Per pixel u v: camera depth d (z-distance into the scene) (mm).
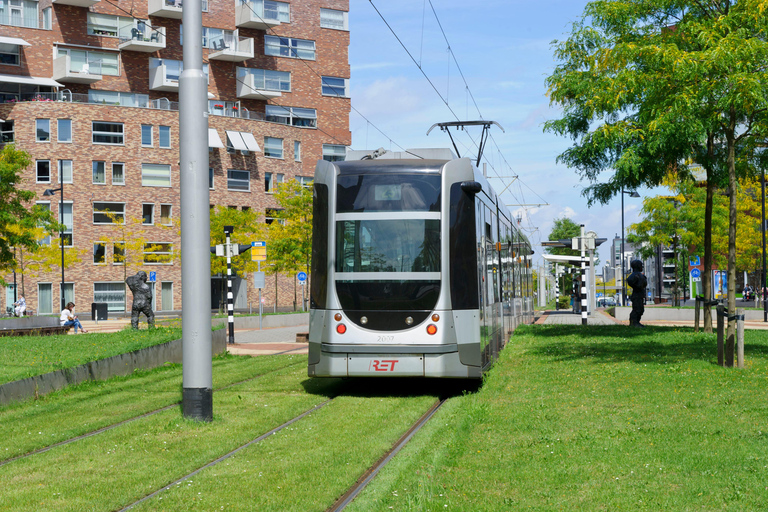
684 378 11680
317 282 12250
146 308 21953
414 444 8195
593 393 10523
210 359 9828
